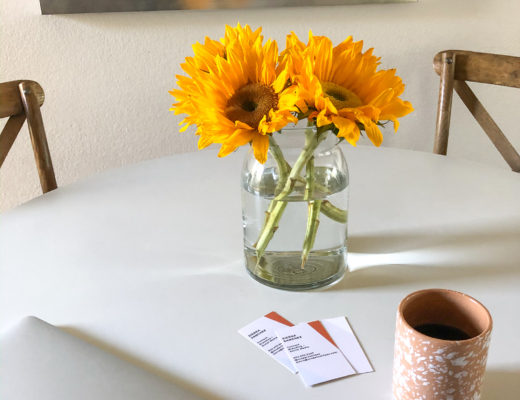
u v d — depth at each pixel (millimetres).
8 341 715
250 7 1556
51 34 1523
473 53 1342
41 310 815
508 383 683
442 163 1187
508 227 965
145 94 1639
